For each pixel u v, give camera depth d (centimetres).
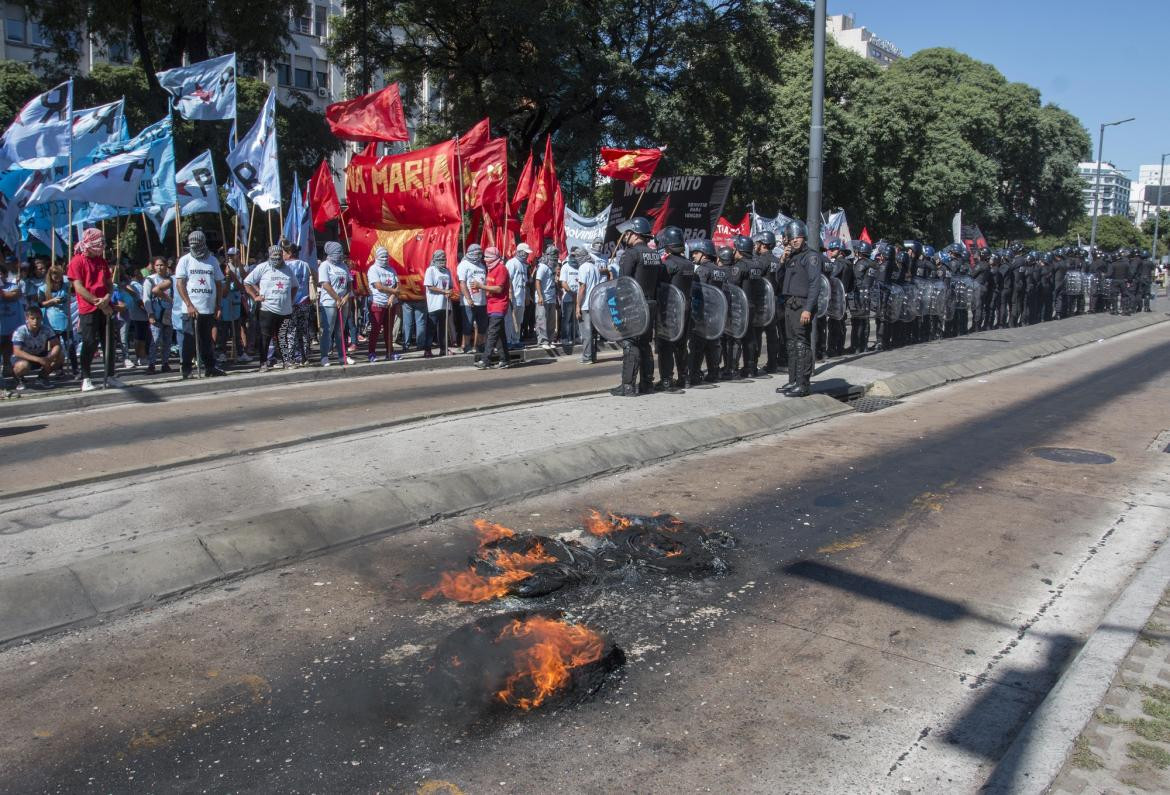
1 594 469
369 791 331
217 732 371
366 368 1391
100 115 1423
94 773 342
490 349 1480
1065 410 1188
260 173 1466
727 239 2295
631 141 3056
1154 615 479
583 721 382
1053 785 319
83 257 1115
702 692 409
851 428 1042
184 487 674
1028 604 521
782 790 336
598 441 841
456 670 421
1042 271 2531
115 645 452
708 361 1289
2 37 4366
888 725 384
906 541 629
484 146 1642
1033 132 5719
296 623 477
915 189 4422
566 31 2705
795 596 525
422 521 643
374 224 1597
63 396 1055
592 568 558
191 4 2333
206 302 1235
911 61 6034
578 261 1655
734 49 3119
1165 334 2359
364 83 2925
